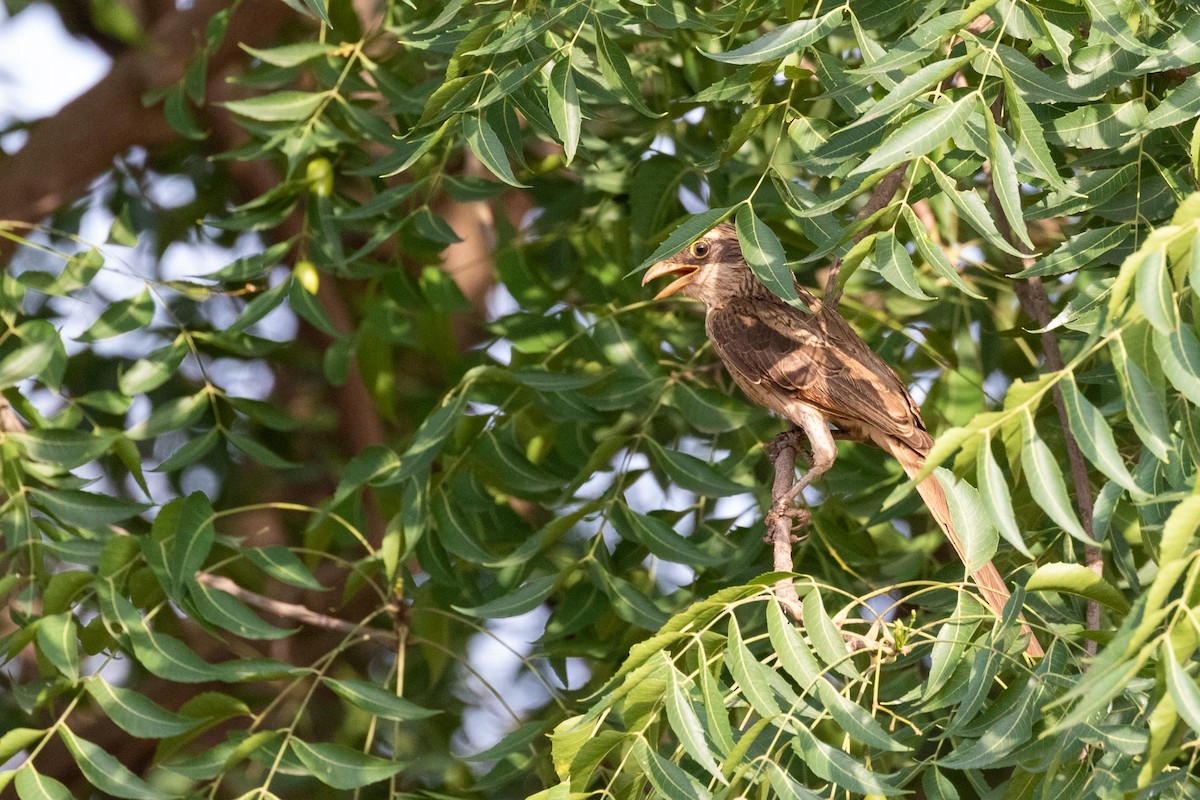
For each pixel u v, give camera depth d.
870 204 7.64
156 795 8.23
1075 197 7.57
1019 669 6.99
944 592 9.13
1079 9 6.80
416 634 11.34
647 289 11.73
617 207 12.30
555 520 9.68
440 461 10.78
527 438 11.55
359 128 10.78
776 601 6.58
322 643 15.38
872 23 7.57
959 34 6.58
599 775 9.56
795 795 6.31
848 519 11.06
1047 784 6.21
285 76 11.48
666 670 6.45
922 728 7.86
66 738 8.31
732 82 7.66
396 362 15.70
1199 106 6.33
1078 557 9.25
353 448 16.17
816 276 12.58
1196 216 4.99
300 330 16.41
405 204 12.27
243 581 14.76
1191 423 6.34
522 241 12.09
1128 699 6.95
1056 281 11.67
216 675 8.72
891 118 6.61
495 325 11.49
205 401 10.94
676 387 10.54
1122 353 5.25
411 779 13.79
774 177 7.66
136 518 15.10
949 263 6.57
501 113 8.19
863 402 10.66
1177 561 4.75
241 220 11.20
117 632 9.80
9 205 14.74
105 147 14.99
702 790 6.41
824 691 6.41
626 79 7.49
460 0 7.64
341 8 12.09
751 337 11.09
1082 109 7.55
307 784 14.36
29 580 9.73
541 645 10.80
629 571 11.81
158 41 14.69
